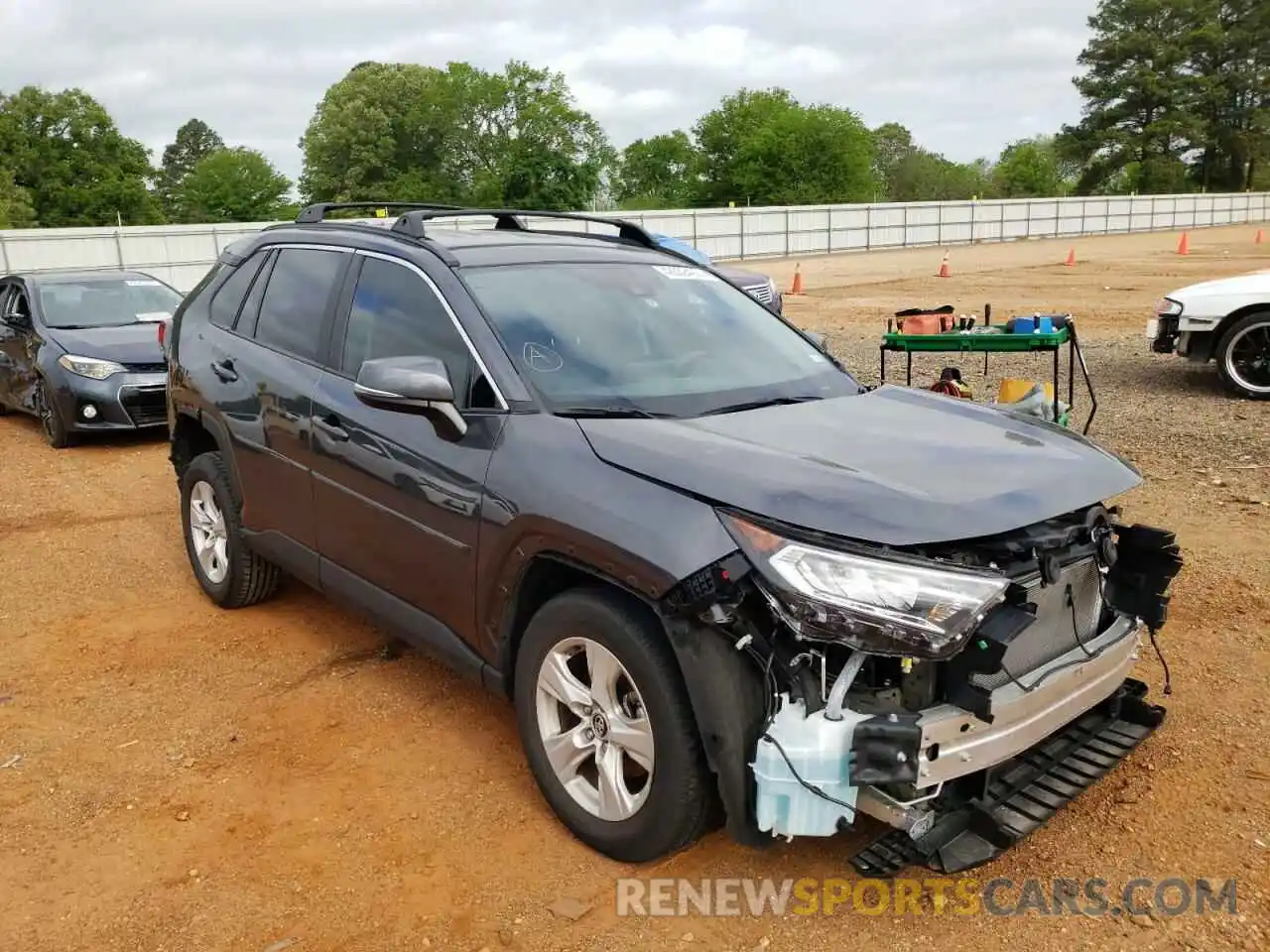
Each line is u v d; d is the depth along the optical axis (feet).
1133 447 25.72
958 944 9.02
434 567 11.61
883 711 8.53
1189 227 198.59
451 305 12.02
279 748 12.53
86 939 9.23
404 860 10.28
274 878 10.05
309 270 14.94
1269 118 294.87
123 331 31.42
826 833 8.41
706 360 12.54
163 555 20.10
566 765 10.41
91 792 11.62
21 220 220.64
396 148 272.92
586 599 9.76
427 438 11.60
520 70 263.70
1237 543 18.47
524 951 8.98
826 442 10.18
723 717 8.65
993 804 9.45
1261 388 31.65
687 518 8.89
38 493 25.25
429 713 13.35
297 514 14.24
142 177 255.91
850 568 8.21
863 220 155.74
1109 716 11.12
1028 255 126.62
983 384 34.88
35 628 16.49
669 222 136.87
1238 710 12.75
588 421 10.50
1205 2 296.71
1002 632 8.31
